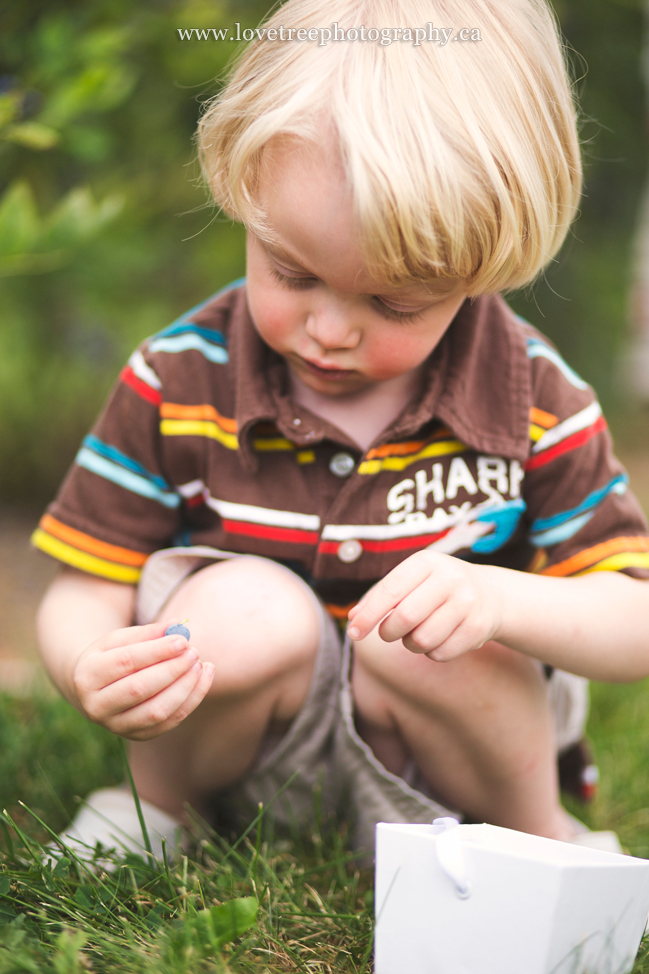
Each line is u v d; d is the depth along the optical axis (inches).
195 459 46.4
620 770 59.4
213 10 87.0
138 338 126.3
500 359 46.3
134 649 36.6
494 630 38.3
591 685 72.0
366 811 45.2
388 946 31.5
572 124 40.6
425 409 44.2
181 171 120.4
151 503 47.7
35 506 155.3
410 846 31.2
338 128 34.9
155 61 94.3
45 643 44.6
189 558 46.5
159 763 44.7
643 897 32.3
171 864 41.9
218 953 32.2
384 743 45.1
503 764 43.1
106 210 57.2
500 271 37.9
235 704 42.3
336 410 45.4
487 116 36.4
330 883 42.8
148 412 46.9
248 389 45.1
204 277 131.5
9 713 59.5
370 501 44.2
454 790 44.7
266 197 36.9
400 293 36.9
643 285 241.4
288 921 37.3
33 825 47.0
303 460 45.0
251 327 46.6
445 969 30.6
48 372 153.3
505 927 29.6
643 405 261.1
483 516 44.8
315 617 43.6
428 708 42.0
